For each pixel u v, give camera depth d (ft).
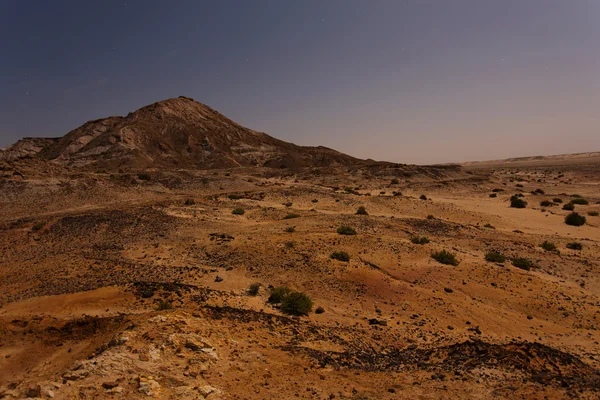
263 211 151.53
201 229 114.73
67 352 41.01
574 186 305.12
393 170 339.77
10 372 38.32
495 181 333.01
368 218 132.67
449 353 42.60
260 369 34.14
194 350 34.32
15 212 158.40
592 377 35.60
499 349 41.24
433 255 85.30
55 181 191.21
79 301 53.01
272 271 72.90
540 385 33.09
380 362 40.88
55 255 90.02
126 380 28.30
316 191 211.61
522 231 145.48
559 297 67.92
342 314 57.93
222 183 247.29
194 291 57.36
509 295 66.90
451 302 63.26
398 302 62.44
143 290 56.03
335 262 75.92
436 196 253.03
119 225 119.85
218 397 28.19
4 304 55.83
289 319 51.34
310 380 33.09
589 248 112.68
